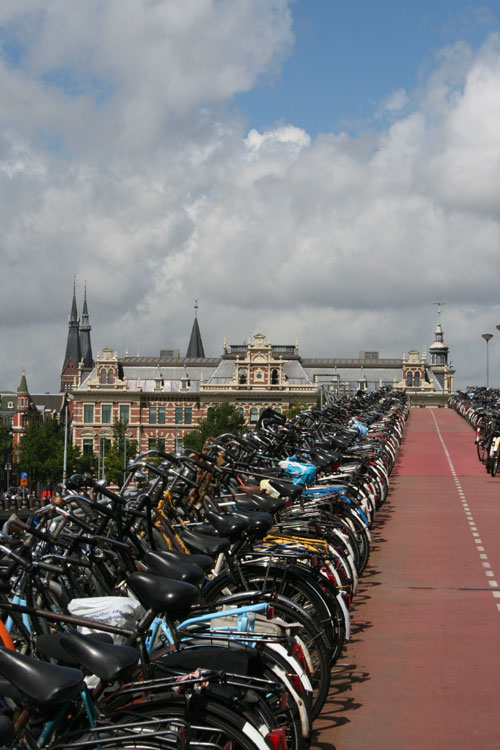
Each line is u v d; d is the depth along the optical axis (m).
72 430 104.06
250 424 101.75
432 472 26.94
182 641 5.38
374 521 16.69
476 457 31.92
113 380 103.06
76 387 104.88
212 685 4.61
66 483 6.18
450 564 12.72
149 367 105.31
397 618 9.81
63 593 5.68
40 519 5.85
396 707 7.09
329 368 111.88
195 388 104.50
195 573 5.59
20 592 5.23
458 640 8.95
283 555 7.23
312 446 14.58
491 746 6.32
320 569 7.52
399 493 21.52
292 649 5.50
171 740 4.27
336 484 12.56
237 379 101.81
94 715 4.47
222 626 5.73
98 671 4.25
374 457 17.86
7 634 4.70
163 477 7.94
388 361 114.50
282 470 10.95
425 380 112.19
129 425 102.50
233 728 4.48
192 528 7.88
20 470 101.38
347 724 6.73
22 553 5.34
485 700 7.23
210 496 8.52
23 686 3.91
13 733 3.71
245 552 7.33
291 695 5.30
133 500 7.40
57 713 4.40
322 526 9.23
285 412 101.19
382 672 7.96
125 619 5.25
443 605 10.38
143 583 4.89
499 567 12.52
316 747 6.29
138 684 4.65
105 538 5.77
